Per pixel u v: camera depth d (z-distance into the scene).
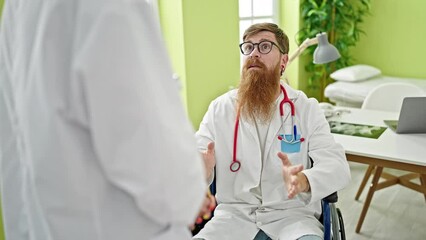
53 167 0.69
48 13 0.68
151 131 0.67
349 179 1.48
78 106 0.66
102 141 0.66
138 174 0.67
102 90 0.64
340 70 3.81
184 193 0.70
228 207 1.58
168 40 2.69
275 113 1.60
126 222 0.74
